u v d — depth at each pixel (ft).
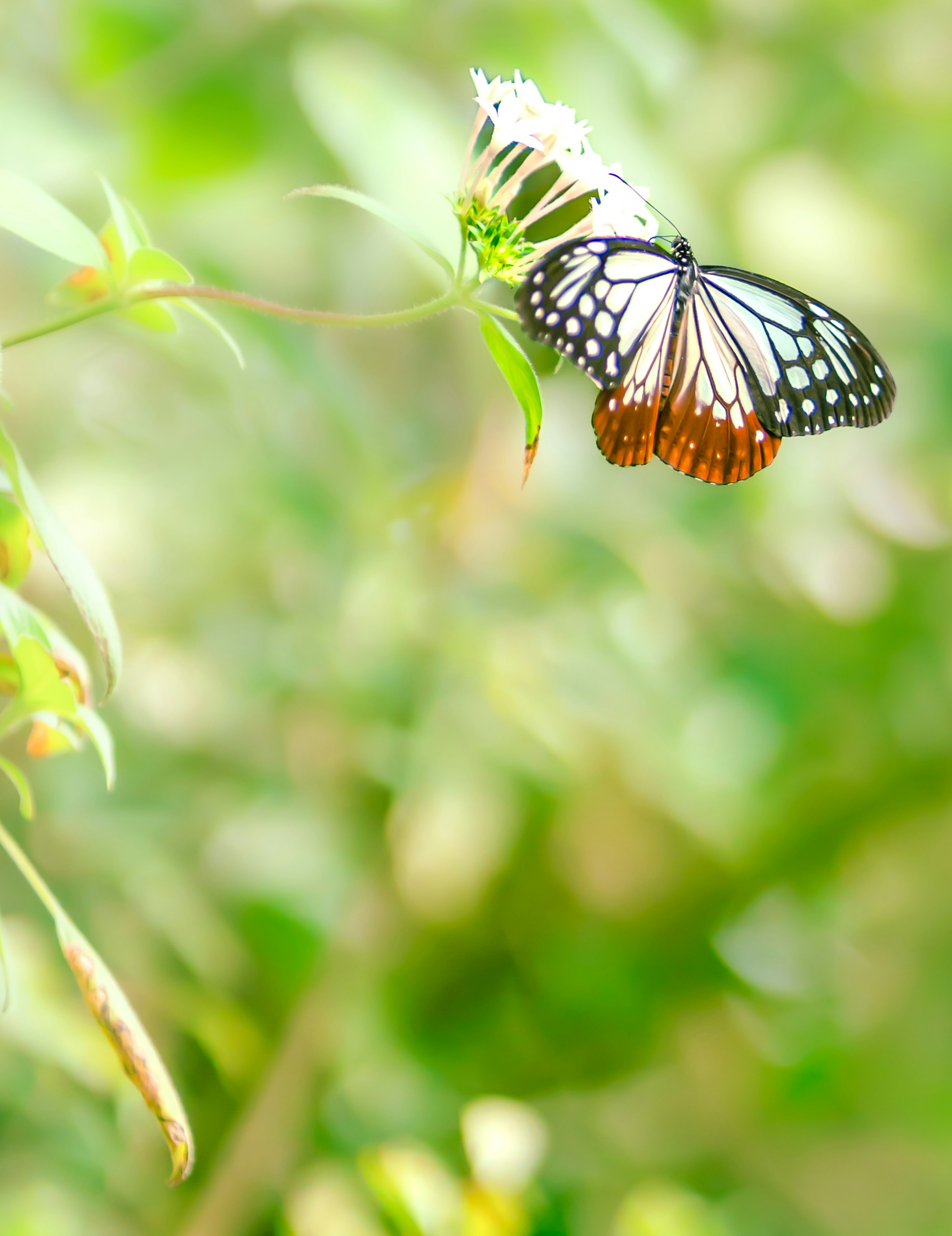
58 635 4.43
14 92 5.13
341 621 5.53
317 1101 5.37
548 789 5.86
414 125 4.96
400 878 5.82
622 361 4.44
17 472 4.30
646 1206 5.09
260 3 5.21
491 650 5.56
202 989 5.46
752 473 4.53
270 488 5.45
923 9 6.03
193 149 5.24
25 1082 5.09
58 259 5.49
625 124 5.17
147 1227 5.22
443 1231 4.84
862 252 5.78
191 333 5.26
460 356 6.03
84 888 5.29
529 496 5.82
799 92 6.01
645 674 5.90
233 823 5.74
